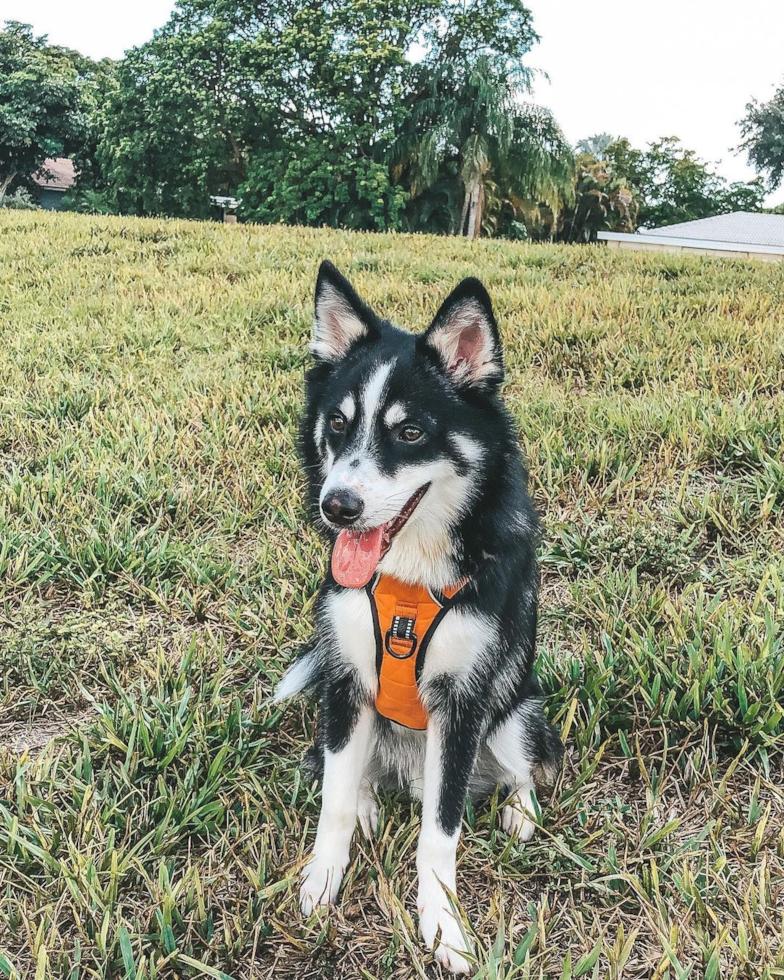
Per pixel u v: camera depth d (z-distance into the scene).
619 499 1.65
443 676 0.98
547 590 1.45
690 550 1.48
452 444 0.98
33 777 1.08
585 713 1.18
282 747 1.17
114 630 1.32
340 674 1.01
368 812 1.06
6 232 4.68
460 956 0.89
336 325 1.10
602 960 0.90
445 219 12.54
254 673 1.29
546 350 2.42
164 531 1.63
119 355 2.51
